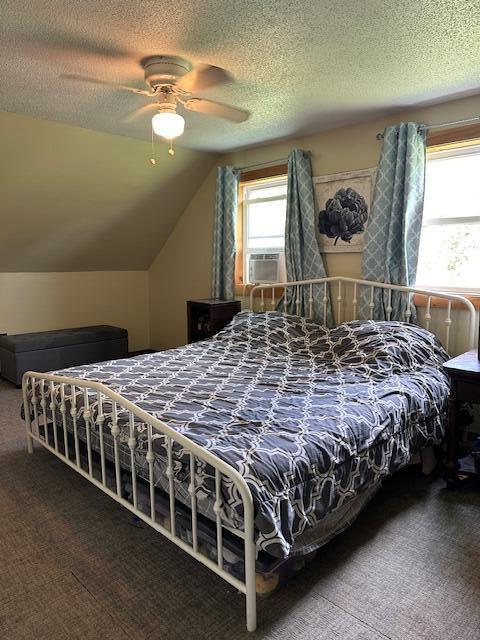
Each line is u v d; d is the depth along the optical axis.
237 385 2.55
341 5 1.77
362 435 1.95
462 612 1.60
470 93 2.77
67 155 3.68
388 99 2.86
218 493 1.56
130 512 2.23
